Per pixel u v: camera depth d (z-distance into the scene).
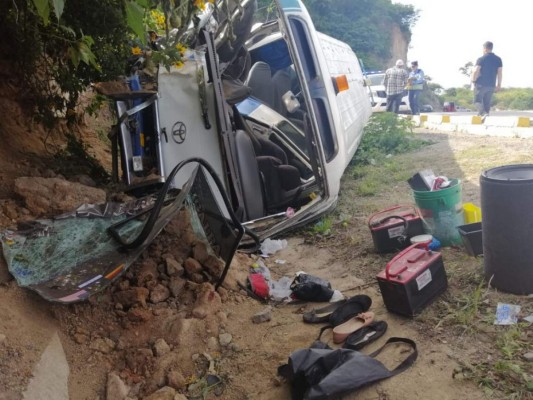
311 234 5.43
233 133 5.39
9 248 3.04
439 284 3.52
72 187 3.78
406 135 10.66
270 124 6.55
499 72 12.25
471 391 2.57
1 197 3.67
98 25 4.31
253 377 2.95
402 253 3.62
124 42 4.89
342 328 3.27
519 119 9.95
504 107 40.50
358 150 9.59
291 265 4.76
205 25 5.61
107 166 5.81
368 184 7.14
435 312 3.37
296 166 6.61
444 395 2.57
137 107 4.63
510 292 3.40
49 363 2.75
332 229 5.53
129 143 4.67
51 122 4.75
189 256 4.01
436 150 9.23
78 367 2.92
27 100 4.85
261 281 4.09
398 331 3.25
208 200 3.90
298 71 5.59
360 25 38.12
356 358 2.74
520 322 3.06
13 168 4.19
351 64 10.57
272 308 3.82
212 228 3.99
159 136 4.81
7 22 4.04
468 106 48.09
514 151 7.79
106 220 3.54
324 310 3.64
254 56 7.83
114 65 4.81
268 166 5.94
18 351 2.64
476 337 3.01
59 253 3.22
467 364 2.76
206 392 2.84
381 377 2.71
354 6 40.16
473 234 3.95
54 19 4.00
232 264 4.27
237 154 5.29
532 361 2.71
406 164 8.26
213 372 3.01
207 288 3.66
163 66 4.85
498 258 3.38
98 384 2.86
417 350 2.98
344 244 5.05
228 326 3.48
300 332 3.40
